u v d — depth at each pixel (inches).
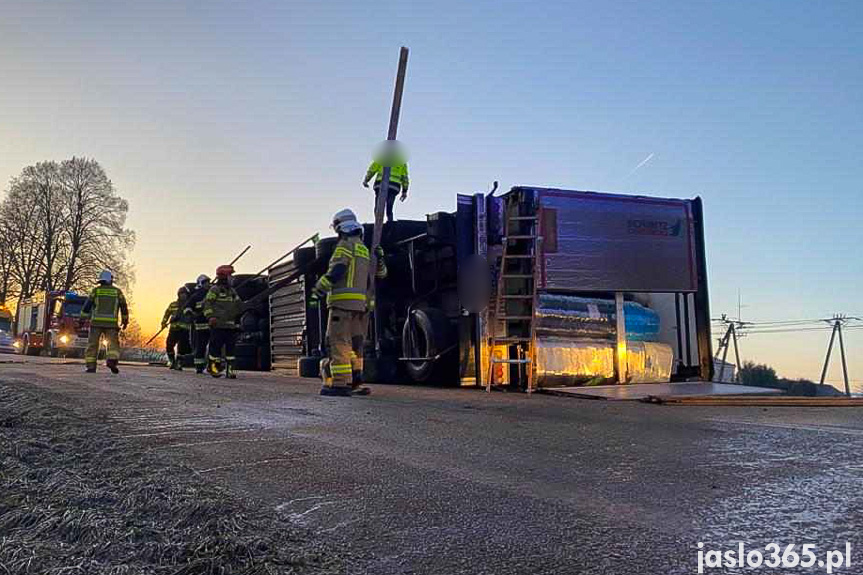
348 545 94.6
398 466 146.3
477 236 404.5
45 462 142.2
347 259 320.5
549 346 388.5
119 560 84.3
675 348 437.4
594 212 408.2
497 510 111.7
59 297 1304.1
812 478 133.0
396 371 460.4
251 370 663.8
